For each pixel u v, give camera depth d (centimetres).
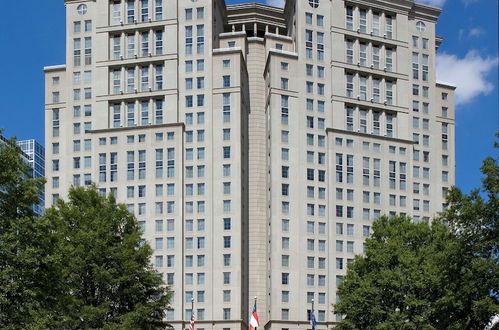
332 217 13850
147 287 7538
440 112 15175
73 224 7388
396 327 7731
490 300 6203
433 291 7806
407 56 15125
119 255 7212
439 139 15025
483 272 6312
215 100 14012
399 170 14525
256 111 14925
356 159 14262
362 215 14038
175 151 13762
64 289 6812
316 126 14250
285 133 14088
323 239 13788
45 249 6222
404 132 14788
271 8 16088
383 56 14988
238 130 13850
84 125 14250
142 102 14275
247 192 14350
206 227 13488
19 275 5925
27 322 5866
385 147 14525
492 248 6462
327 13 14738
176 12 14400
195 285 13275
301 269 13550
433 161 14862
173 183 13638
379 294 8112
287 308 13325
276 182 13825
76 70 14488
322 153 14175
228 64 14138
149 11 14475
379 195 14262
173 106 14050
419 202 14538
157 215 13550
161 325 7675
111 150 13975
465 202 6662
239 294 13150
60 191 14062
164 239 13438
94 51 14475
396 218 9112
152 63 14300
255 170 14600
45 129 14425
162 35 14400
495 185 6494
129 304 7375
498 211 6456
